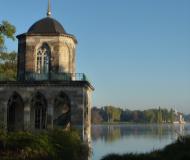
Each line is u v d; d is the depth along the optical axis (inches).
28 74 1962.4
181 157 1157.7
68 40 2009.1
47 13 2098.9
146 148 2213.3
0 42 1592.0
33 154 1190.9
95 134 4003.4
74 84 1836.9
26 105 1870.1
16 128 1881.2
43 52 1987.0
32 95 1868.8
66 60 1996.8
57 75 1925.4
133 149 2159.2
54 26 2014.0
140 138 3250.5
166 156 1275.8
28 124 1854.1
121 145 2448.3
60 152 1279.5
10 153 1190.9
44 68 1980.8
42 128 1878.7
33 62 1975.9
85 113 1905.8
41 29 1996.8
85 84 1838.1
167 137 3393.2
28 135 1282.0
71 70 2027.6
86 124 1935.3
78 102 1831.9
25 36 1990.7
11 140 1237.7
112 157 1318.9
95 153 1902.1
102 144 2524.6
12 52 2915.8
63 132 1434.5
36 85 1866.4
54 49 1977.1
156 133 4256.9
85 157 1513.3
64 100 1897.1
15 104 1913.1
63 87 1847.9
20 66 2012.8
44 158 1200.8
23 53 2001.7
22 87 1879.9
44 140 1263.5
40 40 1984.5
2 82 1873.8
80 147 1471.5
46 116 1856.5
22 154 1182.9
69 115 1899.6
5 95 1881.2
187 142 1389.0
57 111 1913.1
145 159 1280.8
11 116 1915.6
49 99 1851.6
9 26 1585.9
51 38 1982.0
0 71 2677.2
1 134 1272.1
